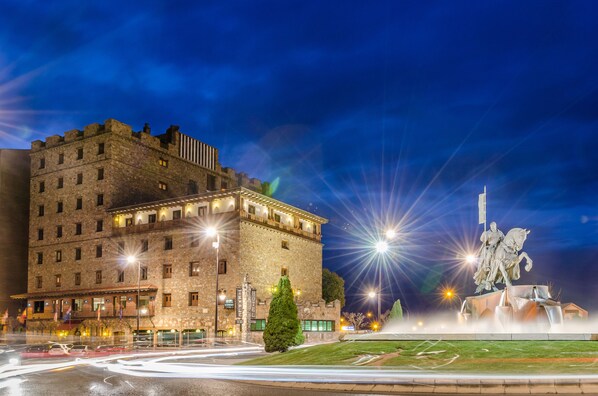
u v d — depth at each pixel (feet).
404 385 56.49
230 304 219.20
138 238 249.34
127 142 266.77
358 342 87.71
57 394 59.93
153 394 58.70
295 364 79.51
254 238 233.35
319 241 281.13
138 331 217.36
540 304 94.53
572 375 56.39
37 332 269.03
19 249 294.46
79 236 267.18
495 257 102.17
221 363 100.58
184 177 290.15
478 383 53.72
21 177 300.20
